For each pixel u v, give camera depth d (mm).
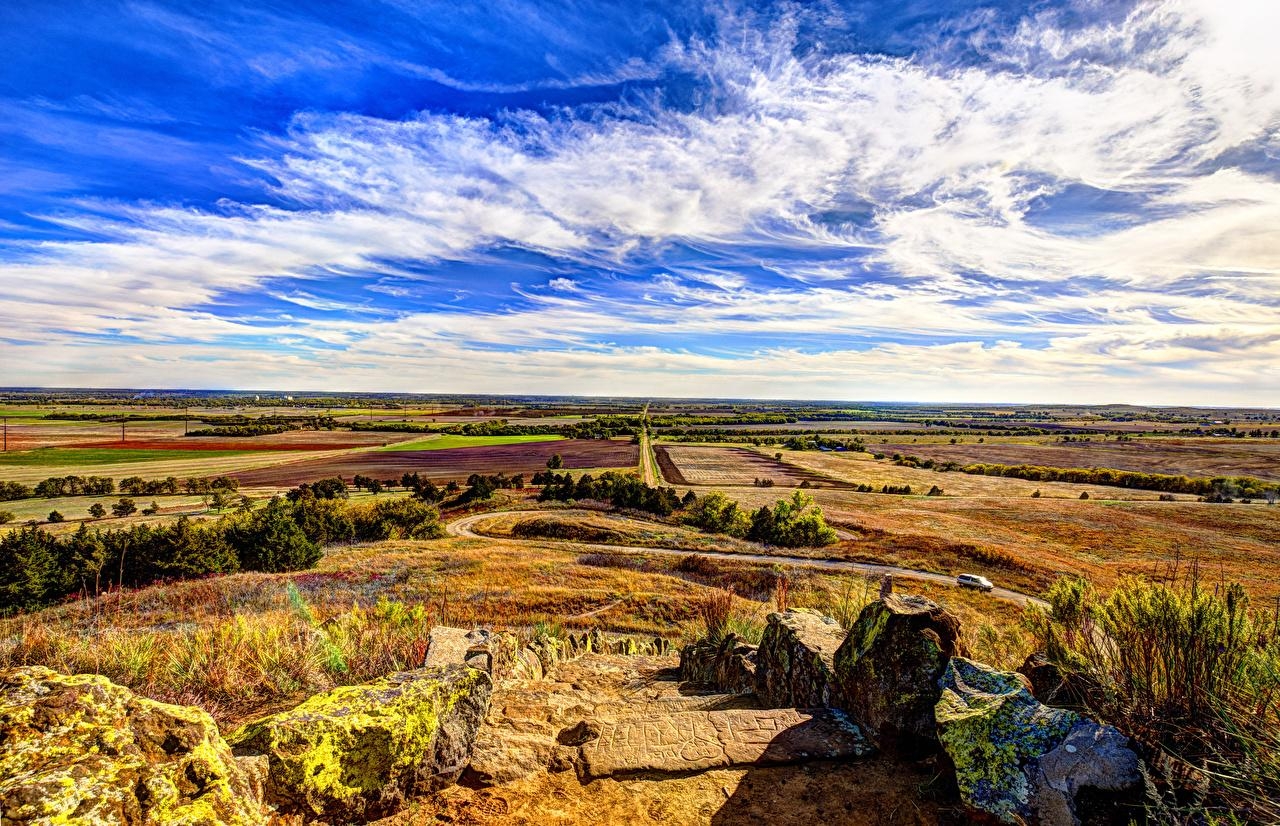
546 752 4074
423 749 3541
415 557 33719
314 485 69125
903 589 30656
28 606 22203
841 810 3391
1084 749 2973
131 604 17984
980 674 3781
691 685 6738
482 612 21734
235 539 30984
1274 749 2812
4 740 2387
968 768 3182
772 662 5547
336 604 19938
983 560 38469
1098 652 3818
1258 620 3545
